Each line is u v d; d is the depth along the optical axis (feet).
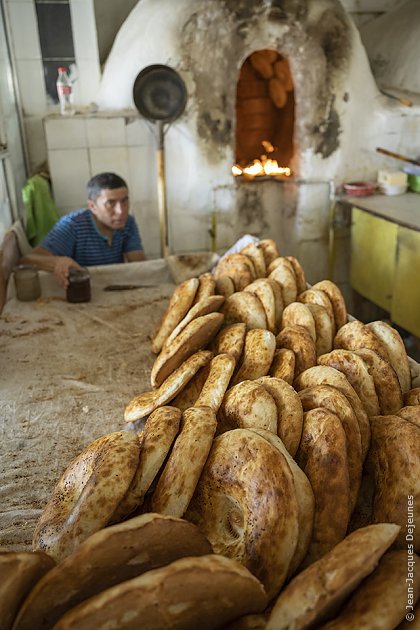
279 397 3.93
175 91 12.14
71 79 13.73
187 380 4.77
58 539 3.21
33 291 8.80
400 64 15.06
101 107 13.50
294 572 3.07
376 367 4.62
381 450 3.70
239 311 5.82
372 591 2.57
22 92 13.55
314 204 13.99
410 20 15.05
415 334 11.66
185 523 2.74
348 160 14.02
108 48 14.32
